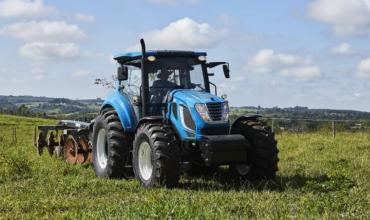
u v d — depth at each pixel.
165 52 11.08
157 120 10.29
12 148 19.50
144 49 10.83
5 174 11.51
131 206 7.31
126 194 9.09
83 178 11.03
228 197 8.38
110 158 11.20
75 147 14.14
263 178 10.15
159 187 9.68
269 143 10.14
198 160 10.27
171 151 9.67
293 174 11.48
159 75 11.02
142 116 10.86
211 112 10.07
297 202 7.70
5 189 9.88
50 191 9.55
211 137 9.77
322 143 17.95
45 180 10.86
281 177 10.80
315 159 14.41
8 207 8.07
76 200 8.47
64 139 15.35
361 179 10.24
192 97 10.27
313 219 6.46
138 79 11.23
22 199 8.75
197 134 9.95
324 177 10.58
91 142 13.27
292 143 18.73
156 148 9.66
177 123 10.37
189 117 10.12
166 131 9.91
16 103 121.12
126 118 11.22
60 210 7.70
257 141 10.12
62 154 15.36
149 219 6.49
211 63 11.45
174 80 11.12
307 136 21.03
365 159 13.75
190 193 8.97
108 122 11.54
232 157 9.77
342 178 9.01
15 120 66.56
